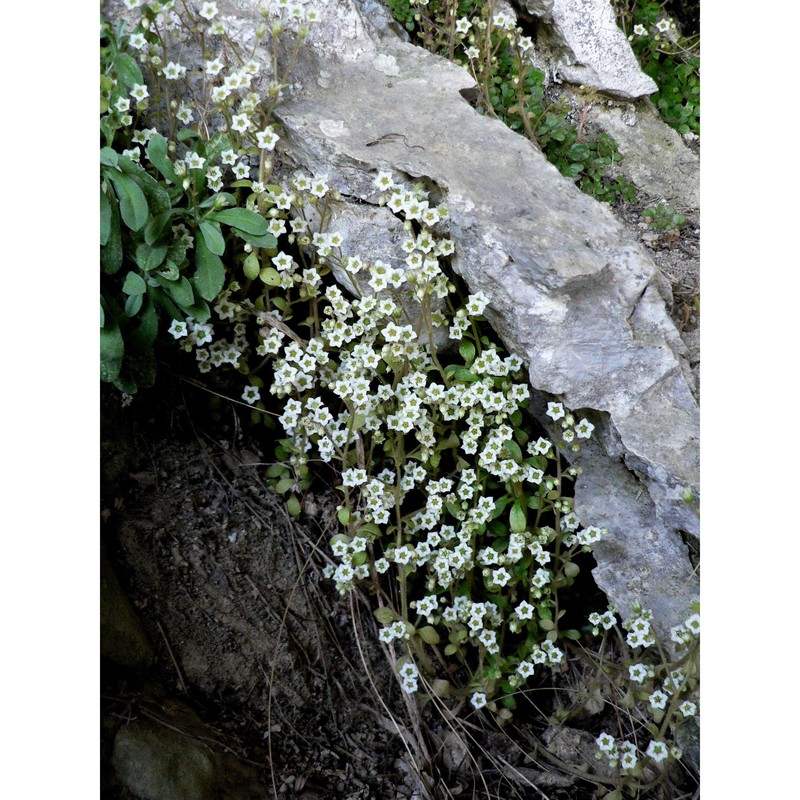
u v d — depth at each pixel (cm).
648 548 56
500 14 62
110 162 50
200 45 56
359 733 56
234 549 57
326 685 57
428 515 56
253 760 53
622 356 54
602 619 57
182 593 55
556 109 66
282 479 58
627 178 66
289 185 57
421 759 55
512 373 56
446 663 58
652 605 56
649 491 54
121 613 52
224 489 58
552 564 59
